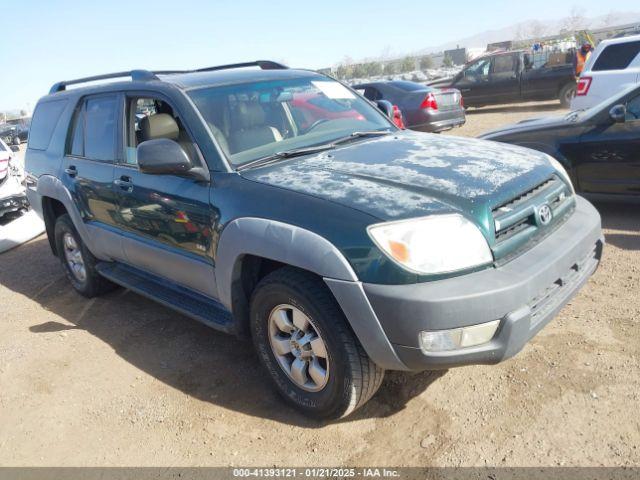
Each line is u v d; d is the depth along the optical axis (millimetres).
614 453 2486
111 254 4492
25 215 7461
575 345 3324
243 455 2826
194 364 3758
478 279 2459
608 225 5438
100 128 4387
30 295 5488
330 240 2572
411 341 2439
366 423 2936
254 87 3805
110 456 2963
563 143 5746
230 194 3076
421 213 2520
